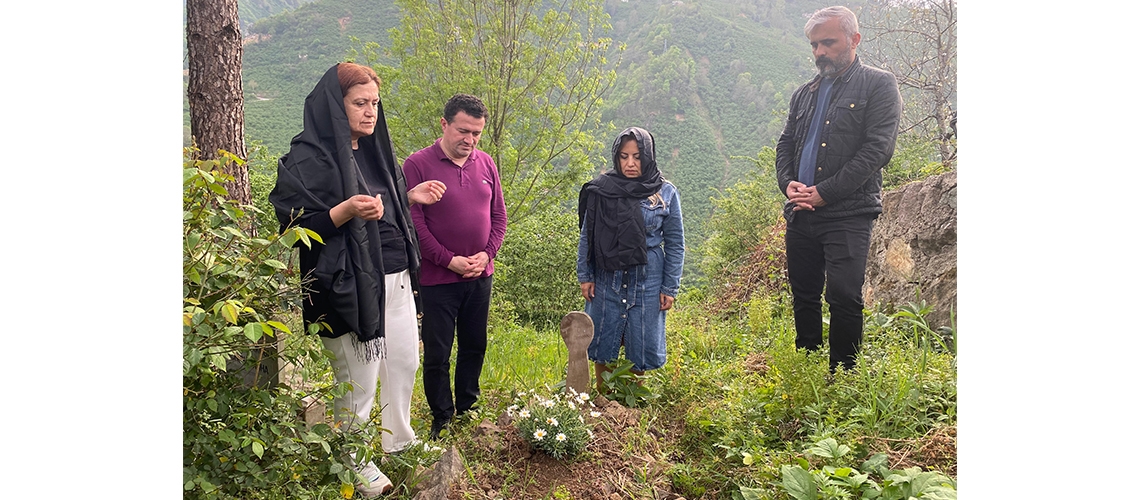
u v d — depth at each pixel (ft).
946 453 9.03
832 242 12.34
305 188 8.84
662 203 12.92
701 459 10.93
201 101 14.75
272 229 9.61
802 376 11.05
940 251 16.10
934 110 27.61
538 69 32.86
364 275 8.90
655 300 13.06
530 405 11.34
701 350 17.25
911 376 11.05
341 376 9.56
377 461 10.03
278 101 129.08
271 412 8.29
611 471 10.39
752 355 15.79
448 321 12.01
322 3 162.50
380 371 10.09
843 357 12.35
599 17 32.81
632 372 13.46
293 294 8.51
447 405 12.20
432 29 32.76
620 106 156.35
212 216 8.05
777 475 9.27
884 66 28.12
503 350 19.21
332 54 145.07
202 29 14.57
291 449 8.02
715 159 138.62
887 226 18.40
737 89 151.23
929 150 26.40
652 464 10.59
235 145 15.05
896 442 9.68
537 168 33.24
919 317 14.42
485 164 12.43
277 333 9.36
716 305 27.37
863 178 11.78
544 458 10.43
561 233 34.17
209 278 7.74
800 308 13.33
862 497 8.36
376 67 32.71
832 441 9.21
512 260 33.27
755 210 32.65
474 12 32.63
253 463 7.93
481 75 32.14
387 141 10.08
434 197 10.64
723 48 163.32
